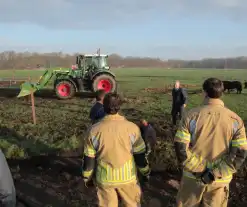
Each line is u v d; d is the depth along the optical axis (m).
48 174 6.34
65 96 18.67
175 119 10.31
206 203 3.28
